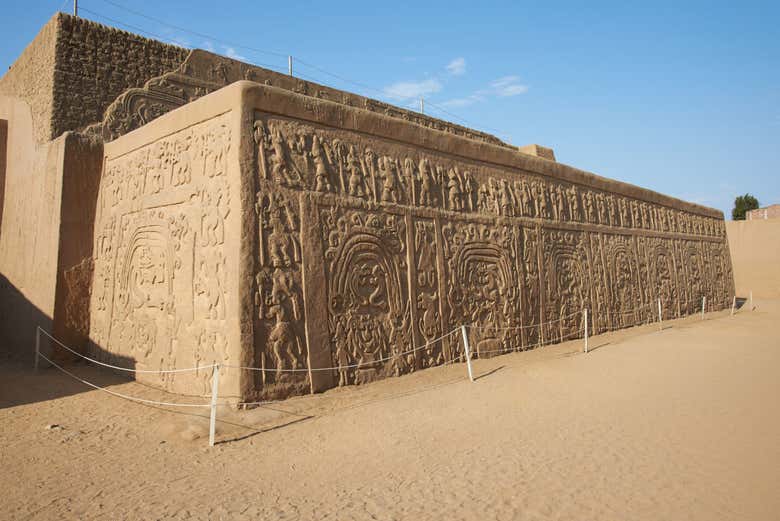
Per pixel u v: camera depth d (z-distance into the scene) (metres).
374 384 6.82
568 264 11.51
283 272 6.15
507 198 10.06
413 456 4.52
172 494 3.74
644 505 3.63
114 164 8.81
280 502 3.61
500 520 3.39
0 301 10.99
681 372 8.27
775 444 4.94
